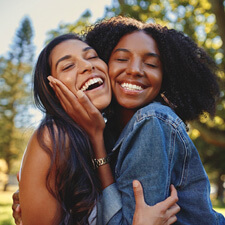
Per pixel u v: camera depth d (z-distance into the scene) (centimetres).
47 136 186
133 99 213
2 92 3091
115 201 191
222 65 935
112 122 243
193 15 947
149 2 880
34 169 180
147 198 181
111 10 805
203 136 922
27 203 179
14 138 3039
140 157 186
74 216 188
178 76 233
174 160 193
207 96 249
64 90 198
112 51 224
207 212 198
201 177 201
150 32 222
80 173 189
